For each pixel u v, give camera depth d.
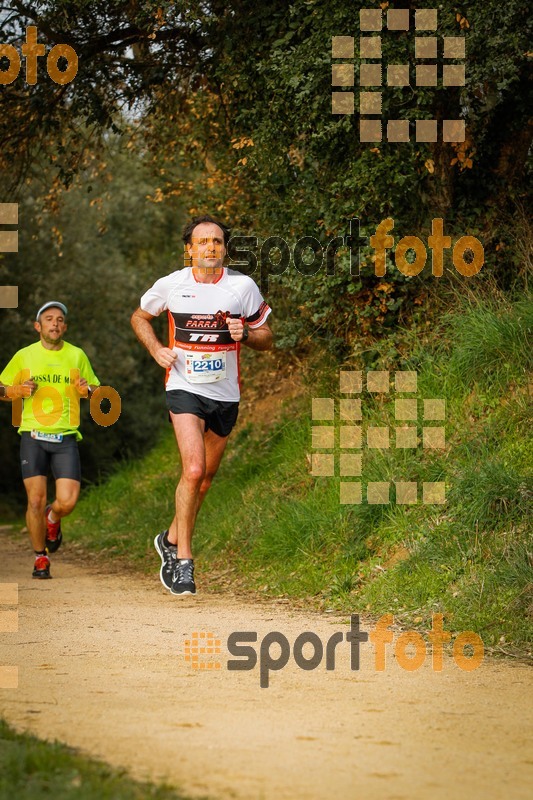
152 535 20.69
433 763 5.69
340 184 17.25
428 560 12.59
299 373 21.48
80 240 45.31
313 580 13.81
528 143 18.23
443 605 11.49
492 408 14.91
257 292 12.61
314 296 18.34
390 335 17.38
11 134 21.75
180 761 5.58
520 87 17.78
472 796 5.10
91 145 22.95
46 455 16.75
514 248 17.73
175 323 12.39
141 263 51.38
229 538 16.92
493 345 15.45
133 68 20.94
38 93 20.61
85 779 5.02
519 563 11.38
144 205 46.94
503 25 15.97
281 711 6.94
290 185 18.44
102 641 9.88
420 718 6.81
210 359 12.35
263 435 21.17
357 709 7.06
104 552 21.05
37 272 44.44
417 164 17.47
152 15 18.31
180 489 12.05
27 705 6.98
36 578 16.64
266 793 5.04
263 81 18.22
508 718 6.87
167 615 11.90
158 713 6.79
